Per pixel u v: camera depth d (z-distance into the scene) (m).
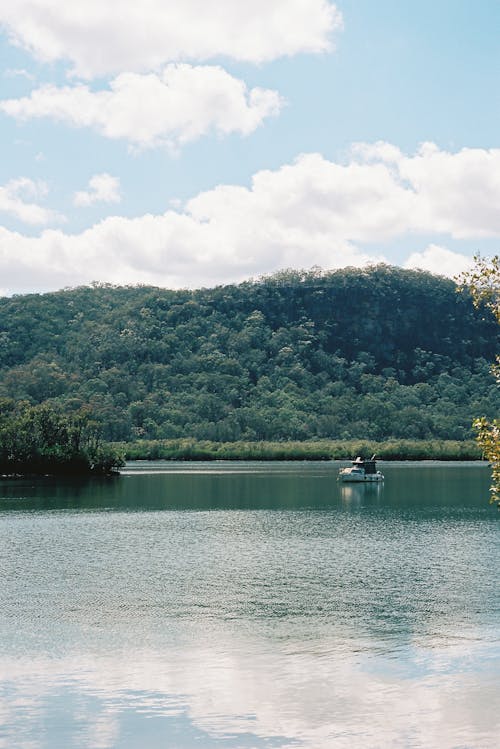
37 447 160.75
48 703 29.09
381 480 154.38
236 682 31.36
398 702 28.92
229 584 51.06
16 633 38.88
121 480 155.88
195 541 70.94
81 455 163.75
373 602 45.59
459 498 115.56
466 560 59.91
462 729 26.53
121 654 35.28
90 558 61.31
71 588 49.78
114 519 88.44
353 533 76.38
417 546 67.31
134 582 51.78
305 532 77.38
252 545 68.19
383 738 25.88
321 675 32.16
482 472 187.00
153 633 38.94
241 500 112.56
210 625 40.53
